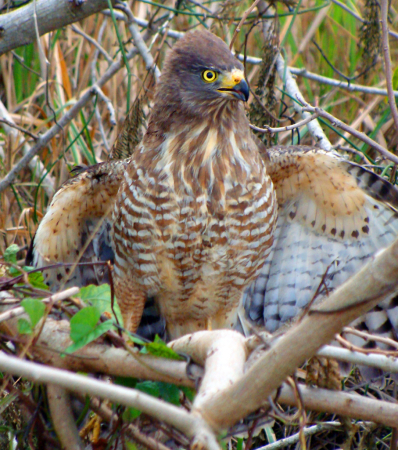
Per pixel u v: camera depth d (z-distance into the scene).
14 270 6.17
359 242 8.25
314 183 8.10
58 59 11.08
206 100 7.56
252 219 7.65
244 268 7.87
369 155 10.69
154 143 7.71
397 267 3.61
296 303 8.55
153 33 10.61
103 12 10.62
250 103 10.11
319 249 8.52
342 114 11.55
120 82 11.58
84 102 9.79
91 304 5.76
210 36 7.86
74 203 8.17
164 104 7.74
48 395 5.85
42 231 8.13
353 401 5.55
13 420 6.49
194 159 7.53
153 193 7.52
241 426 5.95
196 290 8.01
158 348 5.43
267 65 9.50
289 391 5.61
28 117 11.02
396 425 5.45
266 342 4.99
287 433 7.42
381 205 7.89
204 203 7.50
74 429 5.92
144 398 4.21
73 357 5.66
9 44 8.35
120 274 8.16
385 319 7.87
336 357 5.45
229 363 4.82
